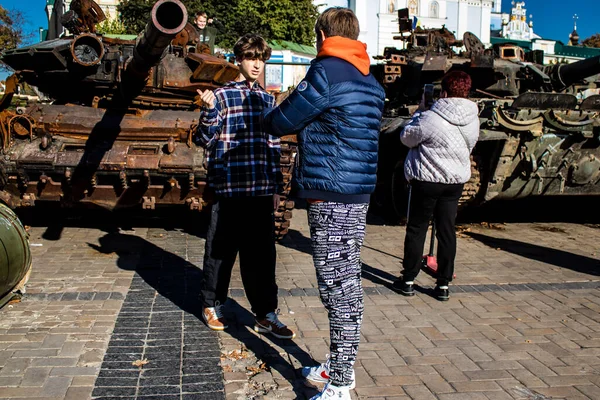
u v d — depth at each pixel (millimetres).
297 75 25516
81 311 4867
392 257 7102
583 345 4531
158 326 4590
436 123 5141
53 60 7164
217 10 27500
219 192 4285
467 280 6227
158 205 6910
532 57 11422
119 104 7695
